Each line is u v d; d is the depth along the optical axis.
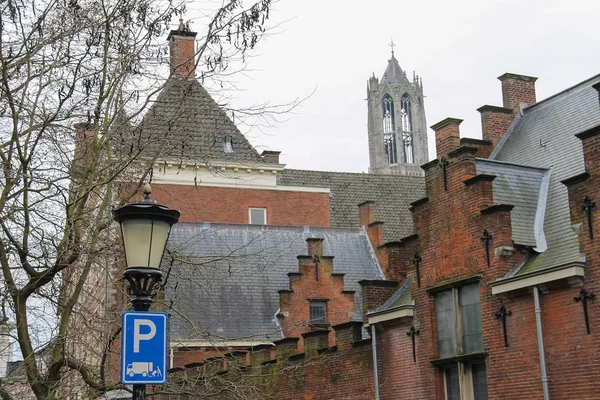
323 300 34.34
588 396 16.77
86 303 18.91
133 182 17.48
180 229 37.53
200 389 17.12
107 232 17.05
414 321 21.97
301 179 58.16
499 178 21.16
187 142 17.91
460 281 20.30
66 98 16.09
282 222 49.97
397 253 24.42
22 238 16.44
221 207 48.41
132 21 16.84
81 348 18.88
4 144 15.91
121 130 16.81
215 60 16.69
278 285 36.09
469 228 20.27
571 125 22.78
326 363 25.44
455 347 20.44
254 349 29.36
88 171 16.00
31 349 15.27
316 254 35.00
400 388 22.22
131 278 11.71
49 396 14.54
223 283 34.91
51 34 16.53
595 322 16.84
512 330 18.70
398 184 60.88
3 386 15.55
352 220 56.91
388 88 157.12
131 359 11.34
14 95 16.72
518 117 25.92
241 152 50.34
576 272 17.16
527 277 18.16
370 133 157.12
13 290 15.37
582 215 17.64
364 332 27.92
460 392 20.06
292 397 26.94
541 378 17.73
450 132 22.45
